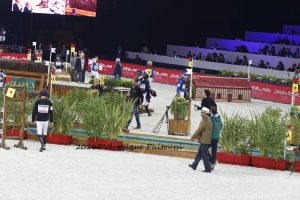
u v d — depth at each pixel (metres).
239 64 52.72
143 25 64.06
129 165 20.02
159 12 63.78
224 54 56.03
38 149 22.14
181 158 22.64
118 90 35.12
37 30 62.91
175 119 27.56
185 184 17.52
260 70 50.22
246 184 18.16
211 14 62.44
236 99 42.84
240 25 62.06
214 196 16.09
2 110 22.48
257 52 56.06
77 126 25.17
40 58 46.44
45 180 16.80
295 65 48.72
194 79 41.97
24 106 22.08
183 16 63.12
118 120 23.70
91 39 63.94
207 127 19.64
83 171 18.39
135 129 28.42
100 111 23.81
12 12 61.97
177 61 56.47
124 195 15.52
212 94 42.12
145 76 32.97
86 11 57.28
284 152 21.89
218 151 22.88
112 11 63.72
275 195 16.72
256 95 45.97
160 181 17.70
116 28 64.06
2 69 34.62
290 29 58.84
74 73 43.41
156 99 40.75
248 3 61.81
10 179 16.69
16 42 60.25
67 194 15.27
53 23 63.84
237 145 22.52
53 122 24.06
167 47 61.56
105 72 56.94
